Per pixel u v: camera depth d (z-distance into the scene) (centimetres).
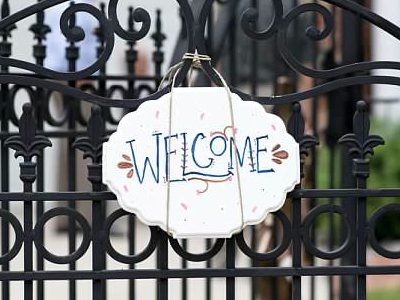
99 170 316
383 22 328
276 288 530
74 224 418
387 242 909
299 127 321
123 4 842
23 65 315
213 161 308
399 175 916
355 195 325
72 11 315
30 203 317
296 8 321
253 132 310
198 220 306
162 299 323
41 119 448
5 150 416
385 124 945
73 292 420
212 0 320
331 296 549
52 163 903
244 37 666
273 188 310
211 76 319
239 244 319
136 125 307
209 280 466
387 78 326
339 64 554
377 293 763
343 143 326
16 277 317
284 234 322
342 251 327
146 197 306
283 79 571
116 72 848
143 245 816
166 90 320
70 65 421
